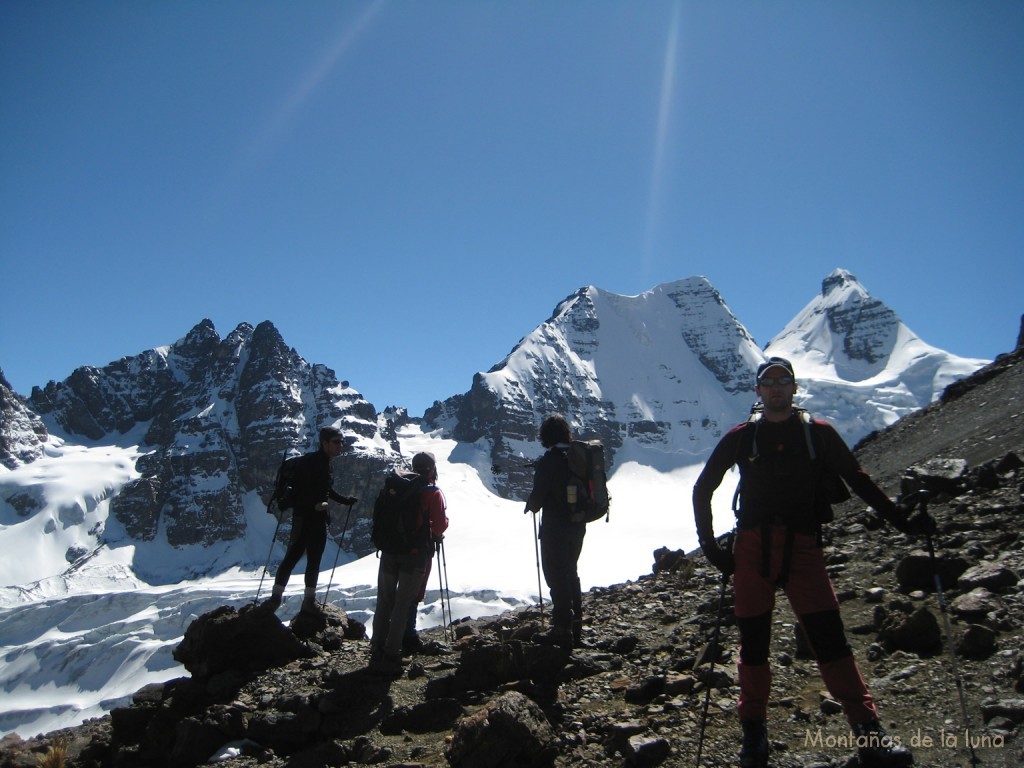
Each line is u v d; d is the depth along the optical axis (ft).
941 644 24.85
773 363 19.07
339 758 25.80
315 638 39.55
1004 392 75.77
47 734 37.42
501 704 23.36
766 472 18.74
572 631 33.94
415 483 34.47
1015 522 35.42
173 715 32.55
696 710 23.89
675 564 54.65
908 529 19.03
